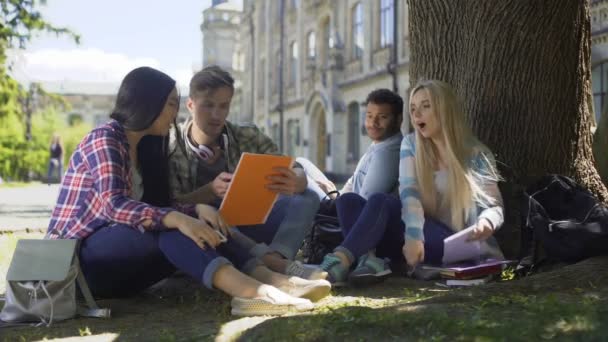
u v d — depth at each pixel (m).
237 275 3.11
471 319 2.44
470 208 4.05
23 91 19.58
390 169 4.57
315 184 4.75
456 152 4.05
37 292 3.03
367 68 25.28
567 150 5.24
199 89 3.96
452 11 5.32
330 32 29.11
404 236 4.18
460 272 3.84
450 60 5.35
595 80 14.41
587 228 3.93
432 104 4.05
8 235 7.54
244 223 3.62
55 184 28.80
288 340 2.40
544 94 5.09
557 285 3.30
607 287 3.19
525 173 5.07
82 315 3.20
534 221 4.11
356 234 3.87
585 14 5.30
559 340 2.14
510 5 5.01
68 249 3.10
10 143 32.12
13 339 2.77
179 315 3.22
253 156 3.36
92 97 70.44
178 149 4.06
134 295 3.72
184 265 3.12
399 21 22.48
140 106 3.31
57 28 15.05
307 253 4.62
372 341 2.32
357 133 26.59
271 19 38.66
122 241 3.21
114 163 3.20
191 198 3.83
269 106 38.97
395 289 3.84
